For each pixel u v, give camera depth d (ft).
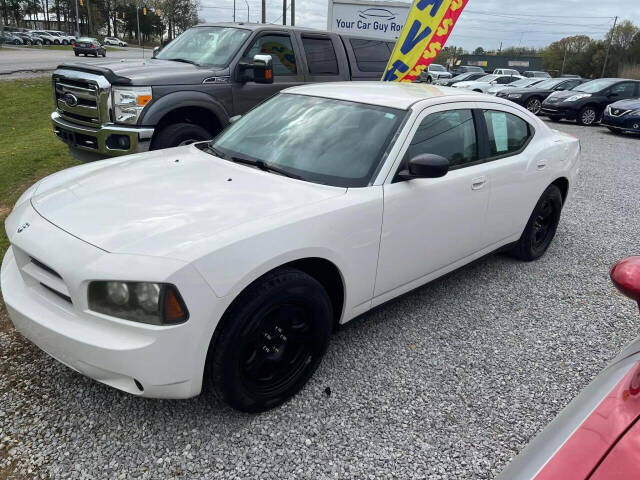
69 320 7.26
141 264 6.77
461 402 9.00
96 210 8.16
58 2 310.65
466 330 11.42
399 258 10.12
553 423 4.92
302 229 8.06
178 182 9.31
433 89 12.50
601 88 54.70
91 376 7.27
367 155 9.86
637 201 23.57
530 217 14.51
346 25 43.34
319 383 9.28
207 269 6.93
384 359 10.12
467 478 7.39
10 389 8.63
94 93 17.51
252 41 20.57
